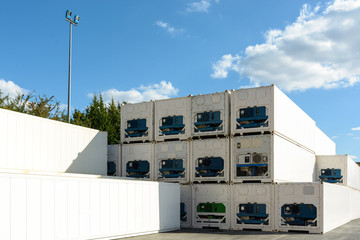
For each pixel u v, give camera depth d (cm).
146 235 1442
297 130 2005
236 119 1667
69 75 2239
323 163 2570
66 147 1614
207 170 1725
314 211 1511
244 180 1634
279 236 1382
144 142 1917
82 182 1202
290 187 1553
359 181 3228
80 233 1177
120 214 1350
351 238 1320
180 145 1806
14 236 972
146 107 1919
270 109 1605
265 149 1599
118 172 1964
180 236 1396
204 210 1705
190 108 1795
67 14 2236
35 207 1038
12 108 2864
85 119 3491
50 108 3105
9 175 974
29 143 1411
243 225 1614
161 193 1591
